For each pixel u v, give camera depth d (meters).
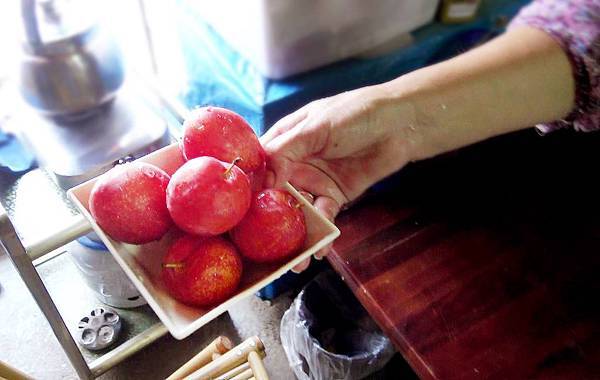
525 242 0.56
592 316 0.50
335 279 0.73
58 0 0.60
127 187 0.34
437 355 0.47
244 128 0.39
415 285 0.53
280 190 0.38
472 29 0.76
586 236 0.57
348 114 0.46
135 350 0.64
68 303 0.74
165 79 0.79
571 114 0.51
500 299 0.51
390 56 0.71
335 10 0.62
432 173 0.64
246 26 0.63
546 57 0.47
